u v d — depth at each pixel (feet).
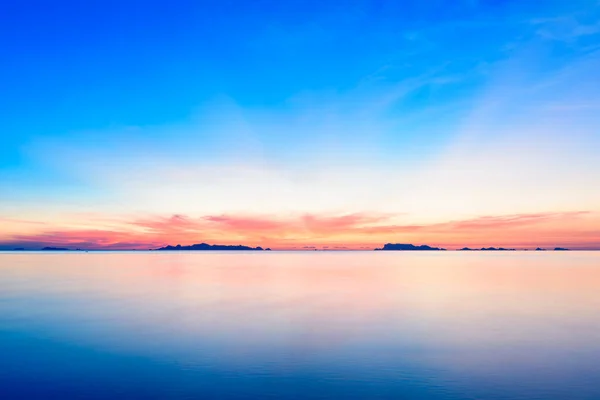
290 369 52.21
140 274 204.95
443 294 122.11
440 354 58.49
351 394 44.47
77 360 56.03
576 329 73.87
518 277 182.50
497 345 63.21
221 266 290.97
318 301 107.14
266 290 132.98
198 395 44.27
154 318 83.76
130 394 44.62
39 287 142.00
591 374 50.39
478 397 43.73
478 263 338.95
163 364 54.24
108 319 82.89
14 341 65.82
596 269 240.94
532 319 82.89
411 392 44.93
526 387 46.37
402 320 81.87
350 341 65.57
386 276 191.52
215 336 68.64
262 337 67.92
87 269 249.55
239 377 49.44
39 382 48.19
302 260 441.27
